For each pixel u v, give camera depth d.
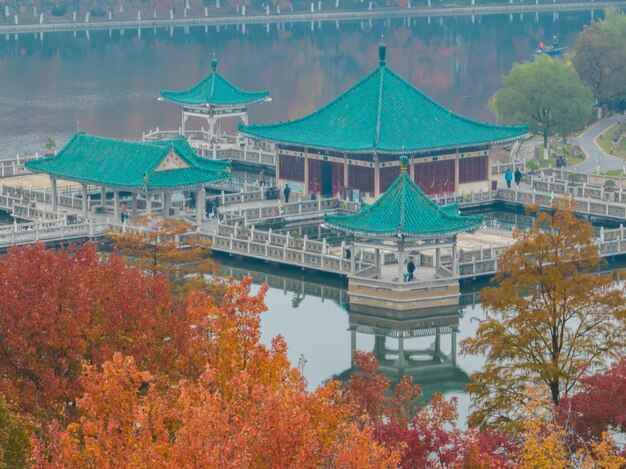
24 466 153.88
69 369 186.00
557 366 193.38
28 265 193.12
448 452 164.25
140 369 184.88
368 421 167.12
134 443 143.38
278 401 140.25
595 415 176.75
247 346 167.25
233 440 133.88
